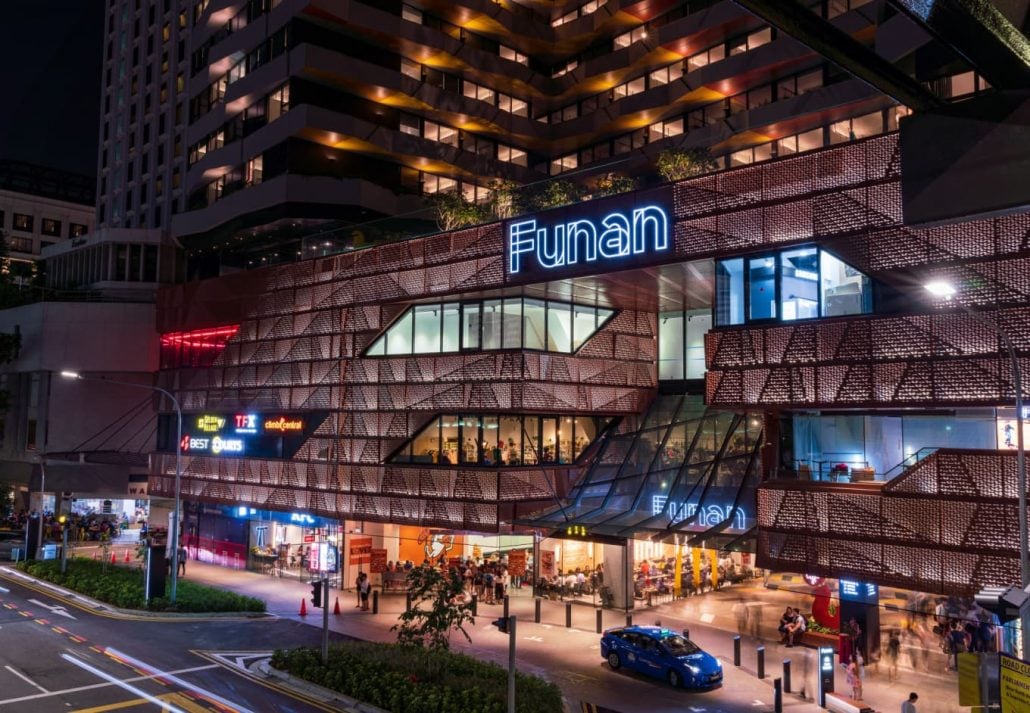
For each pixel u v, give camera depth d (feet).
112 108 269.44
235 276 164.14
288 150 164.55
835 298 87.04
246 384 157.58
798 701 77.66
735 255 92.79
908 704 67.36
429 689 72.08
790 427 95.40
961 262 76.89
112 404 200.34
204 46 206.28
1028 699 32.30
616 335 129.90
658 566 121.49
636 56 179.32
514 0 197.77
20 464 206.08
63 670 81.05
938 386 77.46
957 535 73.26
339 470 135.44
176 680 78.95
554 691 74.49
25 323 203.51
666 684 82.74
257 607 115.44
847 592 89.51
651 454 122.21
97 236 216.13
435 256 125.18
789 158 89.20
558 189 119.34
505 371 116.47
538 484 119.44
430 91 177.37
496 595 121.90
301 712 70.13
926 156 15.34
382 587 134.41
